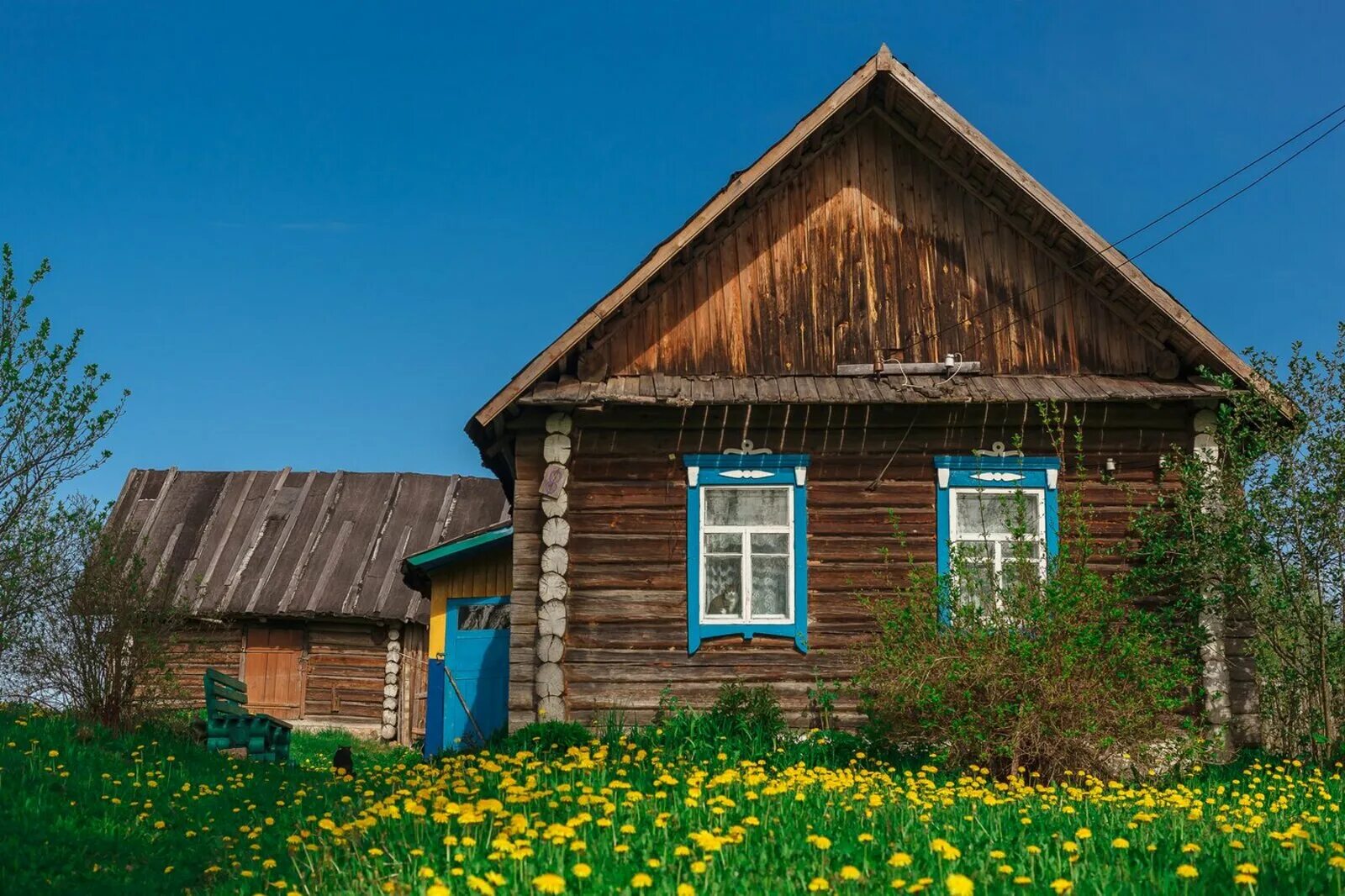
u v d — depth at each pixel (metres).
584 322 14.72
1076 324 15.52
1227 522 13.88
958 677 12.26
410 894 6.41
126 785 11.64
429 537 29.14
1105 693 12.23
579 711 14.45
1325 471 13.56
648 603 14.70
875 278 15.66
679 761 11.86
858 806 8.88
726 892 6.40
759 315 15.50
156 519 30.05
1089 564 14.66
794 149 15.16
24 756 11.98
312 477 30.95
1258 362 14.12
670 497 14.91
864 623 14.66
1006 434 15.06
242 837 10.10
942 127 15.25
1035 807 9.52
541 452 15.11
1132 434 15.08
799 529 14.84
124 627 14.71
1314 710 14.09
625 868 6.73
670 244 14.89
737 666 14.56
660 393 14.74
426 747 19.50
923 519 14.91
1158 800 10.08
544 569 14.62
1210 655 14.25
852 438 15.06
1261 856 7.32
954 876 5.70
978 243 15.77
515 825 7.27
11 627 14.44
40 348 14.56
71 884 8.57
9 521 14.35
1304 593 13.79
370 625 27.53
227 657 27.52
